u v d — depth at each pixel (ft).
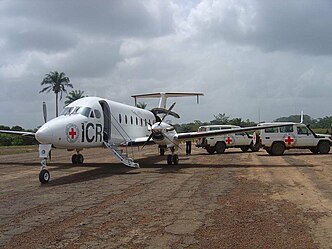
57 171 50.70
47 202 28.37
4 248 17.26
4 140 172.45
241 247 16.97
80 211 24.97
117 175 45.29
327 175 42.96
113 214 23.93
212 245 17.31
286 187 34.35
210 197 29.60
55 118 45.39
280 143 75.82
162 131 53.11
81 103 50.21
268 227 20.30
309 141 76.64
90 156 83.71
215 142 84.58
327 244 17.17
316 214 23.34
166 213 24.03
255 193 31.27
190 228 20.29
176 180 40.06
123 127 59.41
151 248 17.01
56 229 20.43
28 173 49.47
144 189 34.04
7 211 25.30
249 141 87.04
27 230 20.31
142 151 102.22
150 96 88.53
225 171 48.11
